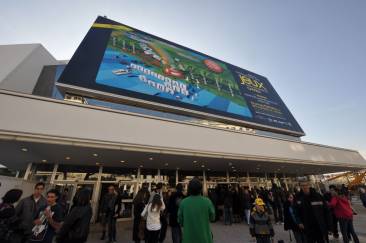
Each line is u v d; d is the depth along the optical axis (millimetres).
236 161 11477
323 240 4277
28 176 10094
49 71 15102
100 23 14922
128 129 8195
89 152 8484
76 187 10539
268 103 19344
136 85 12094
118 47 13641
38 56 14859
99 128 7602
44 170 10422
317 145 15305
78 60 11305
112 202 6559
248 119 15586
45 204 3832
